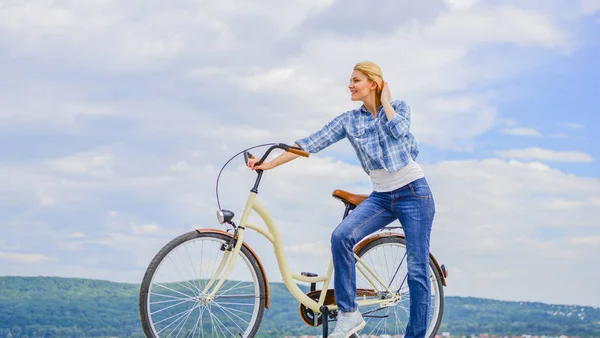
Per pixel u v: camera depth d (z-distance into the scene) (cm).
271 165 308
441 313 357
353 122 311
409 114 301
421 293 311
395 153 301
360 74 304
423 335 316
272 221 311
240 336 300
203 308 292
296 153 308
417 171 305
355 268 314
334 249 308
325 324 322
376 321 340
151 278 284
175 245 289
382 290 345
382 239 346
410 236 307
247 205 304
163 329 285
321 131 313
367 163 307
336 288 311
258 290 304
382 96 301
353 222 309
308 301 325
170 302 287
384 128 302
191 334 288
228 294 297
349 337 319
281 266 315
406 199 305
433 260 356
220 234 298
